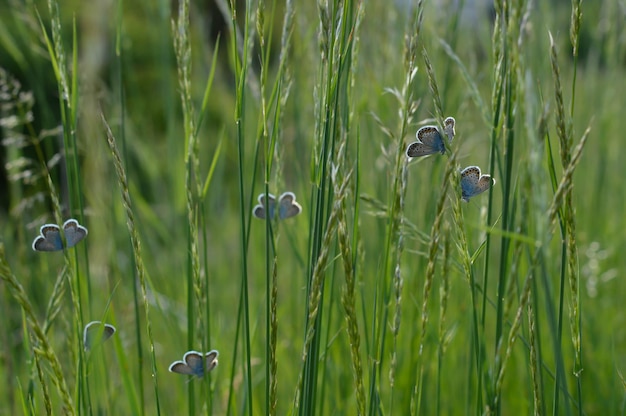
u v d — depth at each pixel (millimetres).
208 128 2244
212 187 1683
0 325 1178
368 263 1179
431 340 1125
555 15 1468
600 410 1189
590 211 1479
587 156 1492
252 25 988
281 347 1217
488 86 1255
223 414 1169
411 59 924
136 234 957
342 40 934
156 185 1690
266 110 956
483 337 956
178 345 1179
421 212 1176
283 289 1416
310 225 971
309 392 961
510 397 1195
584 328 1228
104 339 985
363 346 1134
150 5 1603
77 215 1054
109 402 1093
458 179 915
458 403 1172
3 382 1184
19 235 1197
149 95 2713
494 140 925
